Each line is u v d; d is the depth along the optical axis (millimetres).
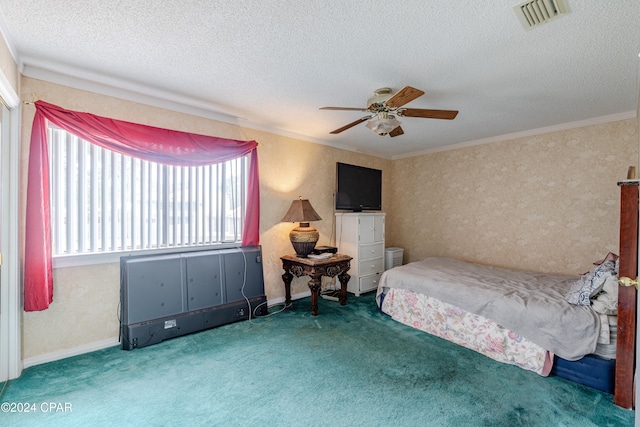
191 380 1995
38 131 2066
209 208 3119
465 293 2611
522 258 3691
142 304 2504
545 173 3508
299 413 1685
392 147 4602
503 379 2051
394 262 4719
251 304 3166
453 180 4387
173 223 2869
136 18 1614
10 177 1976
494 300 2414
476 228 4133
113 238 2518
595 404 1779
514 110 2949
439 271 3305
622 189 1768
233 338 2664
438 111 2350
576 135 3289
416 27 1665
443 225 4512
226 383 1966
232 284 3070
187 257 2811
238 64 2119
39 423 1574
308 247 3480
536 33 1698
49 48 1926
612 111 2963
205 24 1662
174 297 2674
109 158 2498
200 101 2799
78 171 2352
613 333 1931
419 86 2426
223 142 3082
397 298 3154
